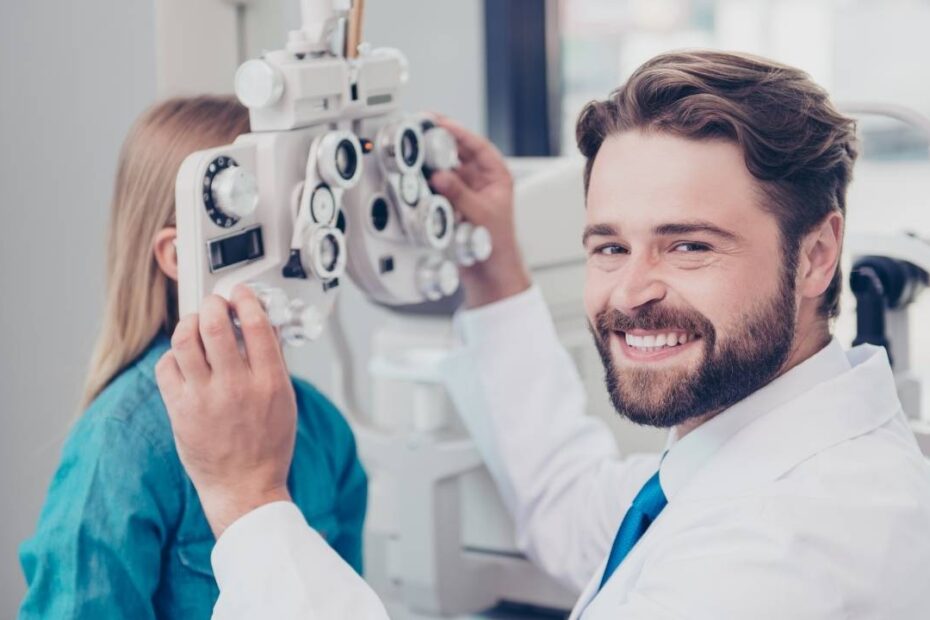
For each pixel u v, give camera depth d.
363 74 1.00
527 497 1.28
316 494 1.16
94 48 1.44
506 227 1.25
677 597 0.81
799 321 0.91
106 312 1.11
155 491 1.00
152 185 1.07
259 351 0.88
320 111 0.96
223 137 1.07
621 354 0.90
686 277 0.86
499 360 1.29
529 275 1.32
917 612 0.82
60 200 1.50
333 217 0.96
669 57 0.89
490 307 1.29
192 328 0.87
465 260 1.18
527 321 1.29
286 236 0.94
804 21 3.53
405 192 1.04
